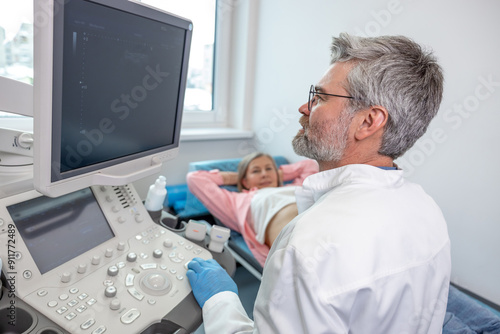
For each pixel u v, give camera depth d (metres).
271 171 2.01
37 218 0.73
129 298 0.70
